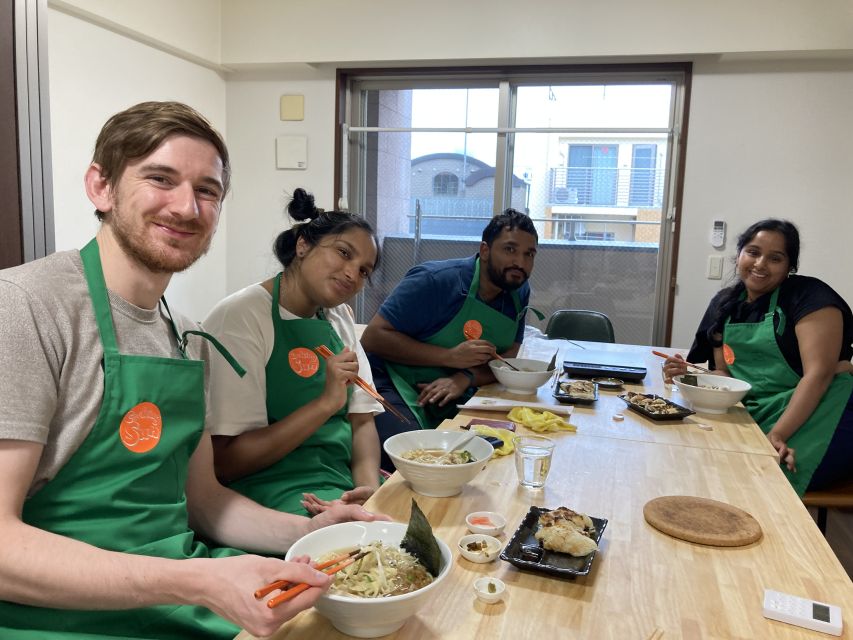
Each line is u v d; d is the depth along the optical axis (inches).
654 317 166.1
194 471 55.1
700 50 144.7
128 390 44.0
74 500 42.4
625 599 39.0
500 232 96.4
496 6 154.8
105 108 138.2
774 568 42.8
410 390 98.5
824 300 89.0
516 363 95.7
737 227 153.9
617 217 165.9
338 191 175.8
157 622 43.1
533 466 55.0
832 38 138.3
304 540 40.7
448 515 50.2
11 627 39.6
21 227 69.2
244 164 181.9
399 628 35.8
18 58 67.9
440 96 173.0
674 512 49.8
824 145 147.5
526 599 38.9
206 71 171.3
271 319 68.6
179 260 45.3
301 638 35.5
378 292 183.6
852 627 36.5
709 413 81.5
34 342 39.7
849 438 88.3
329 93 173.8
